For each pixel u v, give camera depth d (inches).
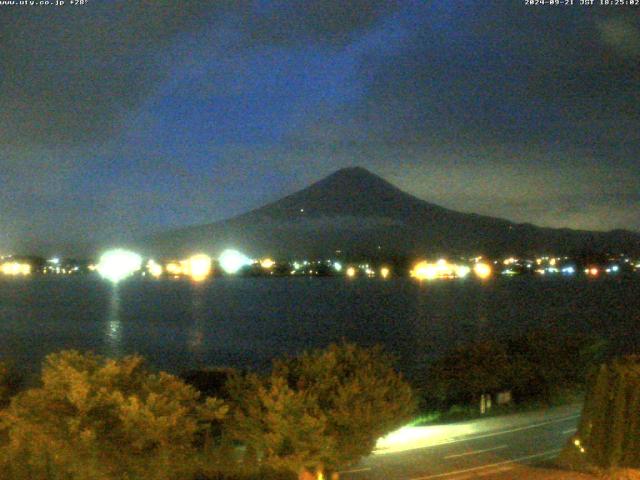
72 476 390.3
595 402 537.3
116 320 3759.8
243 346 2518.5
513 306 4690.0
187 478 422.9
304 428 459.5
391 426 517.3
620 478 516.4
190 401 444.5
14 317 3941.9
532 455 693.9
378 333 2992.1
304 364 523.8
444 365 1101.1
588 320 3496.6
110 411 404.8
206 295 6373.0
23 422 405.4
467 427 884.0
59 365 434.9
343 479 592.4
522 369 1091.9
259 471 455.2
